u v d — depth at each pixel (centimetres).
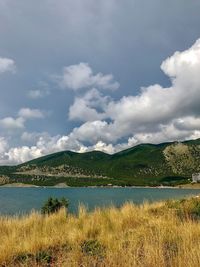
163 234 1054
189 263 715
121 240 1031
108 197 9612
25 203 6938
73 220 1538
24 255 974
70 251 958
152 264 732
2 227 1445
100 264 799
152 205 1970
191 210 1752
